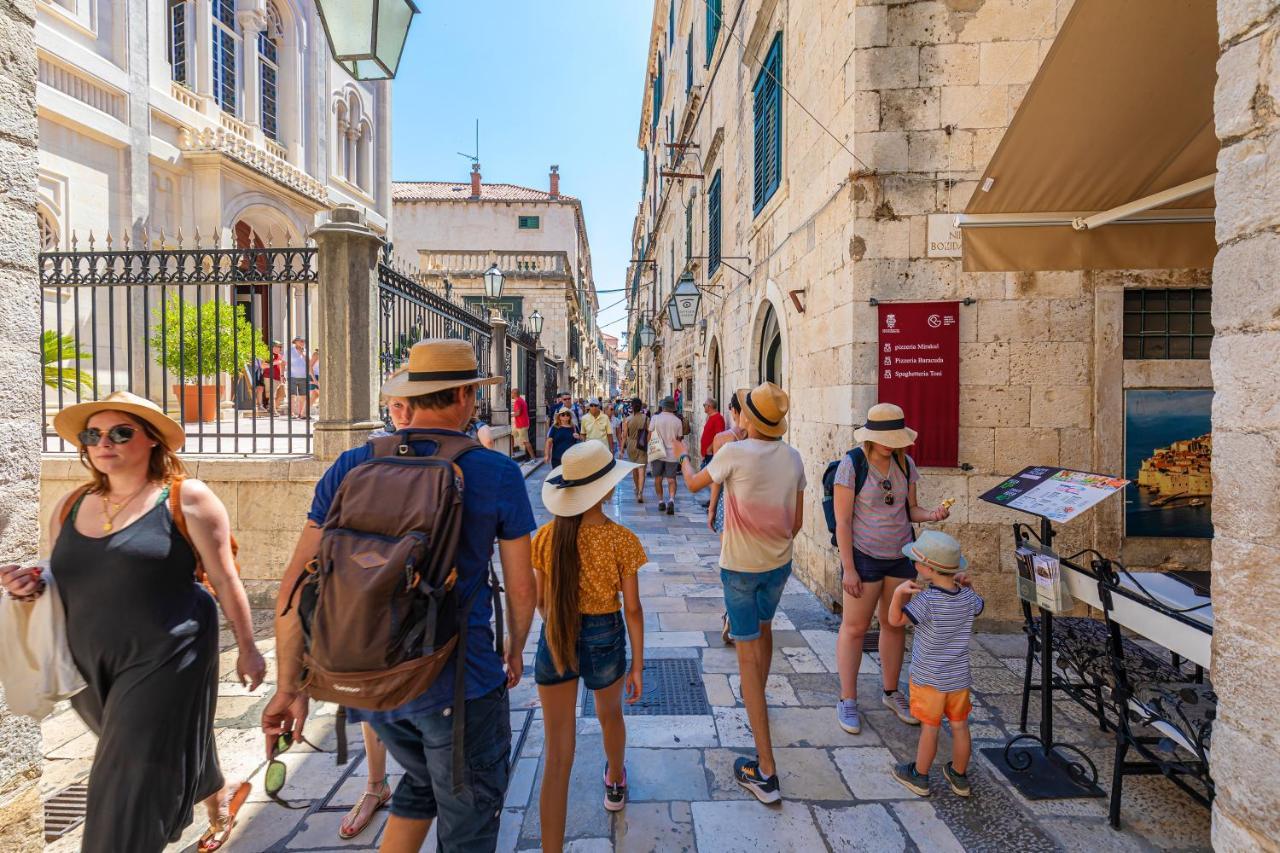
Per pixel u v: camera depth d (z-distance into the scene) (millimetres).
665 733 3299
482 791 1771
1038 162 3545
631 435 11234
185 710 2002
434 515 1579
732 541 2850
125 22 11461
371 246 5270
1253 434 1667
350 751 3133
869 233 4840
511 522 1814
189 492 2061
